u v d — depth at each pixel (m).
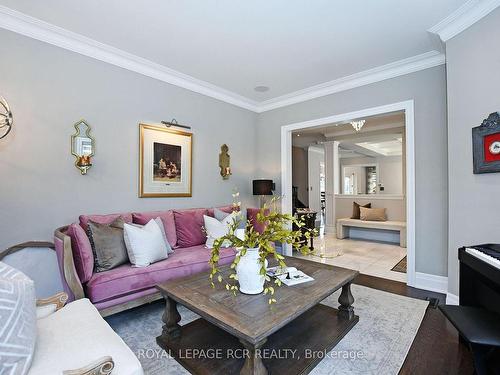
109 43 2.80
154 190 3.40
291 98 4.39
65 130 2.67
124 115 3.13
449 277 2.54
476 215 2.22
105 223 2.70
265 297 1.72
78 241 2.14
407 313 2.44
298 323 2.10
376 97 3.51
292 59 3.16
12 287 0.98
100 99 2.93
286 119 4.50
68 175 2.68
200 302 1.65
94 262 2.31
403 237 5.28
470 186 2.28
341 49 2.93
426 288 3.08
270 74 3.58
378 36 2.68
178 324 2.10
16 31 2.38
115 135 3.05
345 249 5.14
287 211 4.53
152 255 2.50
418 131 3.17
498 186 2.04
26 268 2.04
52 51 2.60
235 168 4.50
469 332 1.27
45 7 2.21
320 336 1.92
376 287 3.14
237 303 1.63
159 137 3.46
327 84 3.87
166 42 2.78
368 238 6.15
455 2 2.17
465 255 1.87
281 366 1.59
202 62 3.23
